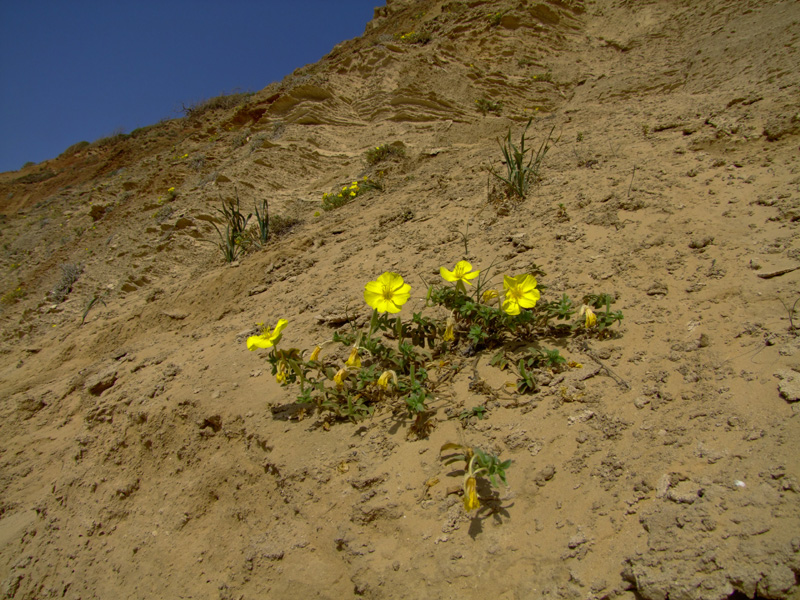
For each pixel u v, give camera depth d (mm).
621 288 3148
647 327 2736
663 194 4129
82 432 4406
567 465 2109
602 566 1686
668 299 2893
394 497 2242
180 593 2719
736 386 2125
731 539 1527
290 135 13547
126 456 3875
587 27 15750
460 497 2125
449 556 1927
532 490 2062
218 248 9219
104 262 11328
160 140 26547
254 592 2332
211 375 3926
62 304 10359
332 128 13961
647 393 2301
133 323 6773
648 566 1570
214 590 2613
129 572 3074
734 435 1900
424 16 24625
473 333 2877
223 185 11367
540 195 5039
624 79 10930
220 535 2908
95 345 6738
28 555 3639
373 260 5102
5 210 26391
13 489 4734
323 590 2113
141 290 9406
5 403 6156
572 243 3891
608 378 2484
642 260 3342
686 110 6227
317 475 2547
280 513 2607
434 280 4035
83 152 32906
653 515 1733
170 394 3889
